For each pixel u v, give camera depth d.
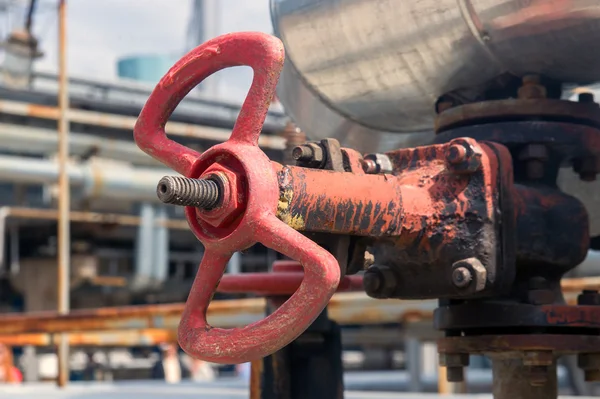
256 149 0.86
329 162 0.96
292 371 1.37
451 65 1.23
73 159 8.55
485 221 1.04
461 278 1.01
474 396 2.41
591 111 1.23
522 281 1.15
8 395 2.33
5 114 8.21
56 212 8.68
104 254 10.67
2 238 8.48
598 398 2.38
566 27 1.12
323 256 0.79
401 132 1.52
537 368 1.13
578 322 1.12
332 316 3.22
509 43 1.16
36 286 10.45
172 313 3.10
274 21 1.38
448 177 1.06
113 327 3.22
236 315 3.18
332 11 1.26
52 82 8.76
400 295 1.12
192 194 0.81
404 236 1.05
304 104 1.53
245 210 0.84
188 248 11.64
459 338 1.16
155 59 10.91
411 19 1.19
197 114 8.78
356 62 1.31
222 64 0.90
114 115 8.45
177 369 8.87
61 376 3.93
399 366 14.88
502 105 1.19
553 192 1.18
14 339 4.83
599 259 3.99
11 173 7.67
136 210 9.70
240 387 3.24
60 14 5.77
